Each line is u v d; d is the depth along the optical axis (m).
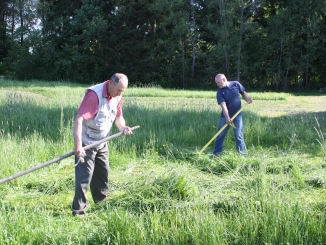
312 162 7.26
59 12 43.22
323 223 4.46
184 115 12.08
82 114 4.82
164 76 40.22
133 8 38.72
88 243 4.36
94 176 5.41
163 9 37.25
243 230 4.48
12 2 42.62
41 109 12.46
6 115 11.22
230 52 36.91
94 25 37.72
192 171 6.99
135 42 38.59
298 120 12.03
